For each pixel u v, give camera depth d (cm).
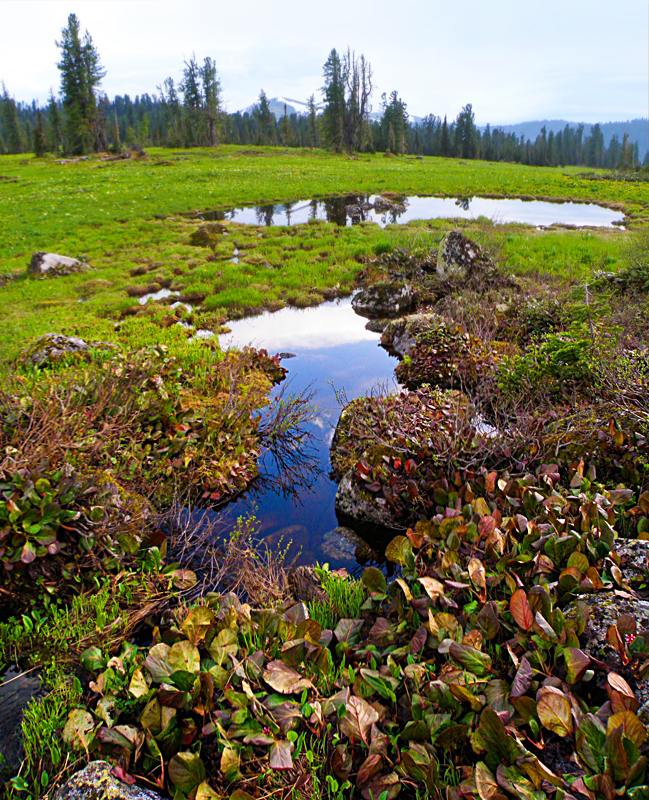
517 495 424
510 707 251
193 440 635
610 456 490
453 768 243
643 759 194
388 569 473
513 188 3897
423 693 276
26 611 371
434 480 505
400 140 9162
